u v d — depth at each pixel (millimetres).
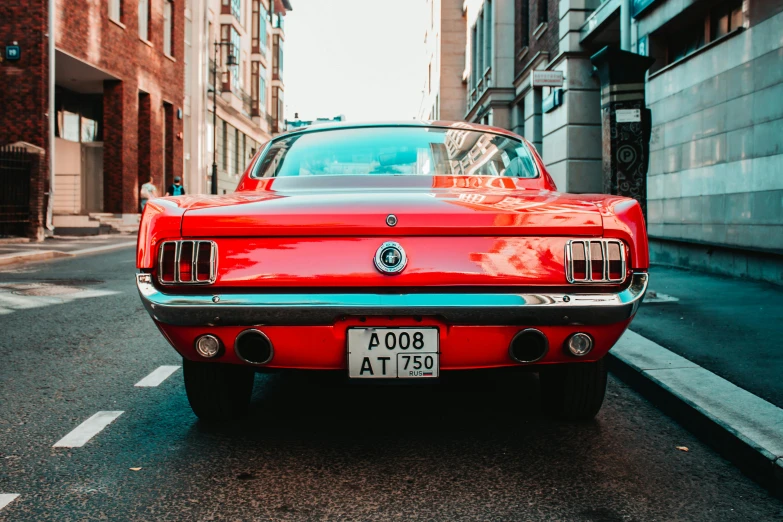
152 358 5172
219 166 38938
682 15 10219
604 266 2715
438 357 2719
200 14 33344
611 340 2820
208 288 2725
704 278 8773
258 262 2697
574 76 15625
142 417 3689
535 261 2701
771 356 4555
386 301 2637
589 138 15688
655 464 2998
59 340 5832
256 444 3246
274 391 4250
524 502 2582
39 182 17688
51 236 18625
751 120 8477
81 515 2484
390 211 2699
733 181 8906
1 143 18109
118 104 23250
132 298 8383
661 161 11086
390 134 4020
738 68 8781
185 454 3113
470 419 3639
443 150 3873
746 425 3117
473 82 30641
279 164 3818
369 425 3539
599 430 3463
